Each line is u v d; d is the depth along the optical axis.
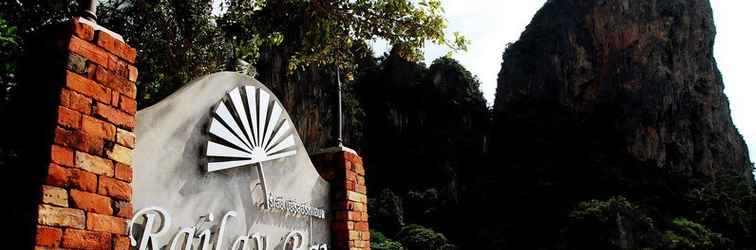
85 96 2.72
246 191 3.95
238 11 8.20
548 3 73.69
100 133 2.77
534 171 58.62
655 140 59.56
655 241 42.78
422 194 54.88
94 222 2.66
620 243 42.31
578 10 68.81
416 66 66.62
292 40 7.82
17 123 2.69
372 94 63.88
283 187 4.38
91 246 2.62
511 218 54.44
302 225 4.61
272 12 7.68
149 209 3.11
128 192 2.88
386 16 6.76
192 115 3.53
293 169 4.55
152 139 3.21
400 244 43.38
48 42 2.78
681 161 59.69
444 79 66.44
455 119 64.50
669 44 63.34
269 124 4.24
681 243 42.69
